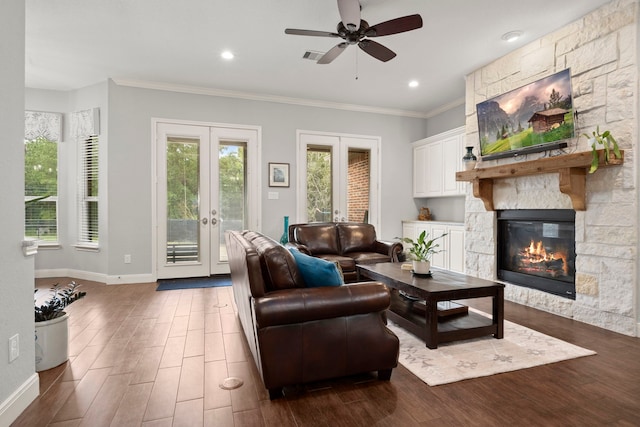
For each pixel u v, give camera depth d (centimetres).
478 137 420
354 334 199
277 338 185
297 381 190
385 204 610
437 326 255
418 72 444
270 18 321
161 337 279
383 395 193
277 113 547
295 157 557
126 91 480
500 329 272
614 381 207
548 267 355
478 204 431
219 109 519
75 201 520
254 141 536
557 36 335
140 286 459
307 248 450
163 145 496
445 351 249
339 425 166
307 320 189
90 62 419
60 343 229
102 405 182
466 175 417
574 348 253
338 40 361
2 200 166
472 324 275
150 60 412
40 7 302
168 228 503
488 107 391
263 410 179
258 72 447
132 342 269
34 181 519
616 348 254
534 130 340
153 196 491
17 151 179
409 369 222
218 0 293
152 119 489
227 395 193
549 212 348
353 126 590
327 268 204
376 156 604
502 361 233
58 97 518
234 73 451
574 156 295
